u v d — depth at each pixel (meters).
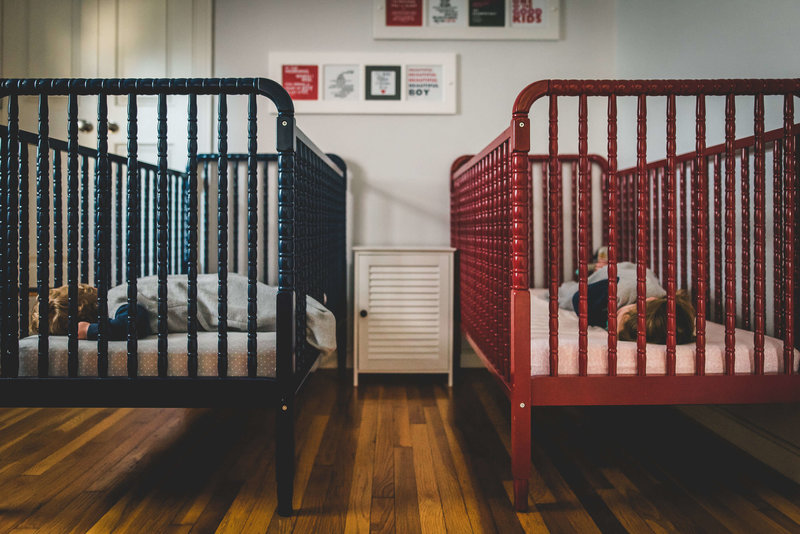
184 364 1.19
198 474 1.37
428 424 1.77
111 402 1.17
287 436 1.16
